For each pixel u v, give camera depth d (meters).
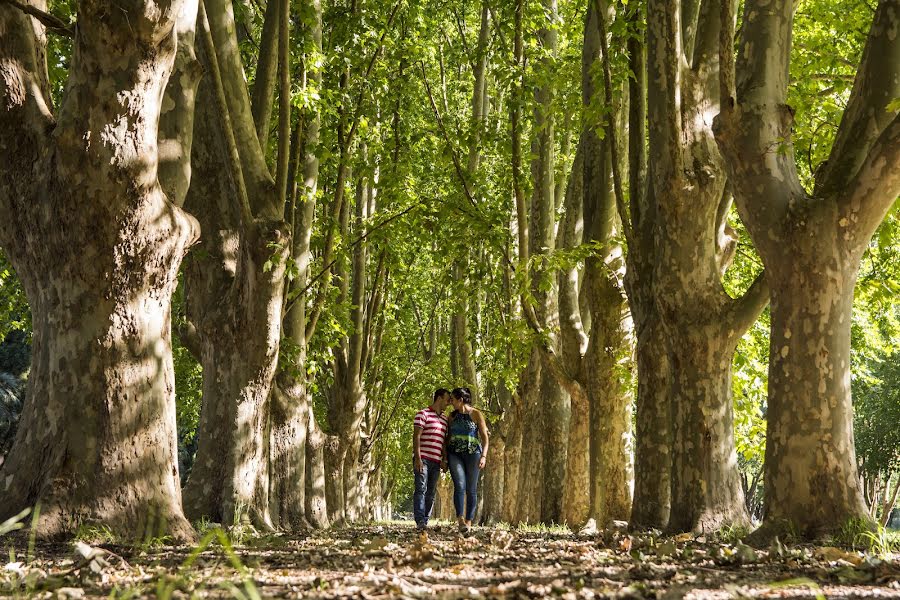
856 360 23.98
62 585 4.68
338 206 17.20
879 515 43.00
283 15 11.92
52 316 8.32
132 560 6.10
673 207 10.16
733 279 19.88
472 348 26.16
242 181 11.20
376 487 36.19
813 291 8.01
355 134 17.64
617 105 14.25
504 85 16.66
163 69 8.21
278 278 11.78
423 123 20.33
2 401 31.08
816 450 7.92
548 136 19.84
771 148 8.26
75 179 8.10
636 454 11.75
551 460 19.03
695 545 8.01
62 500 7.99
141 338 8.46
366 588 4.36
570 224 18.94
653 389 11.56
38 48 8.88
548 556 6.87
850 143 8.20
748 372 17.97
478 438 11.56
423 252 27.34
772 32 8.49
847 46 15.88
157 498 8.38
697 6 12.00
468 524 11.33
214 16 11.66
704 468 10.04
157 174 9.24
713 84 10.43
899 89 8.06
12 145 8.36
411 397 31.69
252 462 12.22
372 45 16.83
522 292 16.58
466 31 24.75
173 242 8.63
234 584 4.62
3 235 8.59
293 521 14.75
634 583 4.71
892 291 14.92
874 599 4.31
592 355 14.98
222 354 12.24
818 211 8.00
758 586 4.82
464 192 18.22
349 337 21.69
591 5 15.22
